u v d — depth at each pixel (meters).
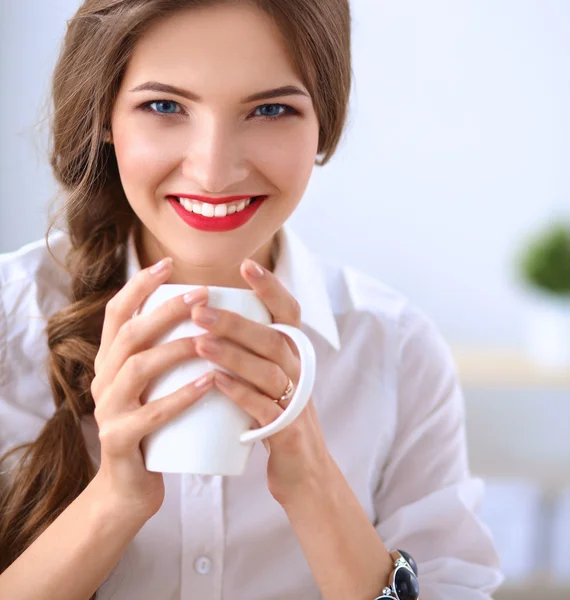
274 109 0.89
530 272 2.86
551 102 3.26
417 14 3.17
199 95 0.85
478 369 2.64
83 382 1.03
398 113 3.21
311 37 0.88
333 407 1.17
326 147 1.01
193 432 0.74
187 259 0.92
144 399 0.77
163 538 1.04
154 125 0.87
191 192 0.88
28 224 2.98
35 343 1.09
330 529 0.91
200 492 1.04
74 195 1.03
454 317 3.32
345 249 3.26
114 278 1.10
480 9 3.19
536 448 2.63
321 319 1.15
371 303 1.23
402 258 3.28
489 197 3.28
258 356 0.77
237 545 1.07
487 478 2.64
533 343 2.92
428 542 1.15
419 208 3.26
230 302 0.75
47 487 1.00
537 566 2.79
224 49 0.84
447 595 1.06
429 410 1.21
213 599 1.06
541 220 3.30
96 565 0.85
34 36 2.90
